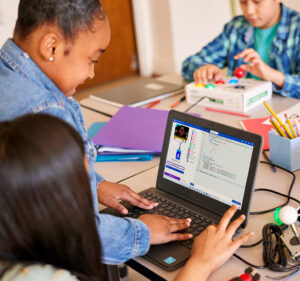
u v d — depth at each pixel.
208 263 0.84
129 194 1.11
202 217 1.03
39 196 0.60
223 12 3.97
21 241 0.62
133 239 0.91
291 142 1.19
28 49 0.86
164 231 0.96
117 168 1.37
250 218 1.04
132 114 1.64
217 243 0.87
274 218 1.02
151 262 0.92
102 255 0.80
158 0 4.06
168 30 4.11
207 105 1.75
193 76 2.01
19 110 0.80
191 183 1.09
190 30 4.16
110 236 0.88
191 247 0.94
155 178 1.27
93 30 0.85
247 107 1.65
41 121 0.63
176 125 1.12
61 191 0.61
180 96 1.91
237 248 0.90
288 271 0.86
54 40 0.83
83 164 0.66
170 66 4.30
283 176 1.21
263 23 1.90
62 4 0.81
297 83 1.74
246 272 0.84
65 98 0.89
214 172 1.03
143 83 2.11
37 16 0.82
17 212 0.60
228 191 1.00
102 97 1.94
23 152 0.59
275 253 0.90
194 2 4.05
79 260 0.69
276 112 1.62
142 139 1.44
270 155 1.27
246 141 0.97
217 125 1.03
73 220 0.64
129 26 4.40
